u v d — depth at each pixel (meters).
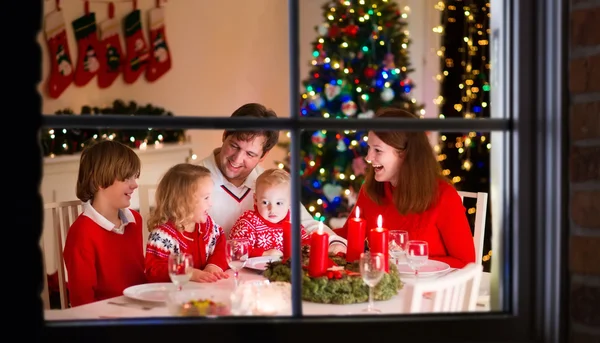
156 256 2.37
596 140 1.29
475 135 4.38
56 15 4.14
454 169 4.54
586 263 1.30
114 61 4.46
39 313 1.23
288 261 2.11
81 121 1.27
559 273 1.32
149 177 4.35
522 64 1.34
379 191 2.79
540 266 1.34
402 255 2.25
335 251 2.54
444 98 4.76
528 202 1.34
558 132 1.32
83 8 4.33
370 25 4.59
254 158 2.84
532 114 1.34
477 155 4.40
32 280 1.22
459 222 2.61
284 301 1.79
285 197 2.68
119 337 1.26
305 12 5.13
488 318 1.33
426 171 2.62
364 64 4.61
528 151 1.34
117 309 1.87
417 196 2.61
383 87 4.63
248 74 5.27
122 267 2.42
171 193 2.41
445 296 1.74
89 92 4.36
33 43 1.22
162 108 4.70
